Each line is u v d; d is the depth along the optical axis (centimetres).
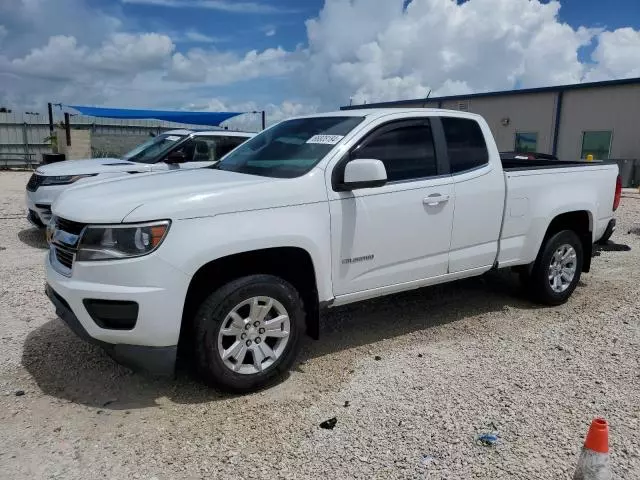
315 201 410
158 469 306
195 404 378
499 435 339
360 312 573
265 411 370
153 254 349
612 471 303
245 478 299
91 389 397
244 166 479
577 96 2553
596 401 381
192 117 2422
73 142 2805
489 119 2942
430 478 299
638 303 601
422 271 481
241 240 372
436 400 383
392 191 449
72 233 374
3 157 3170
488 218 516
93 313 357
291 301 402
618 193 642
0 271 713
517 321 547
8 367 429
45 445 328
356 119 465
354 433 342
